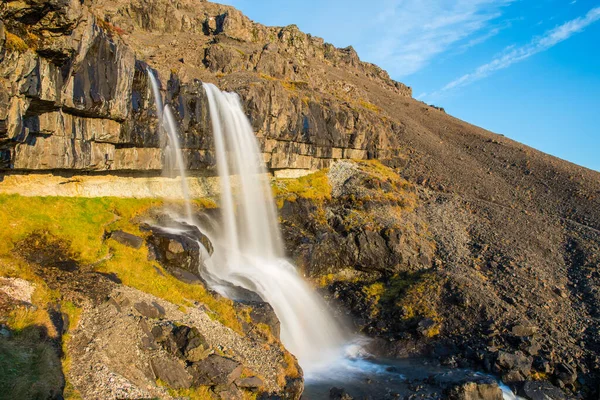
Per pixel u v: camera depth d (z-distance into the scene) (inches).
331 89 3014.3
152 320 749.9
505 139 3494.1
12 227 815.1
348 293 1440.7
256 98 1590.8
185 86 1294.3
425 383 1014.4
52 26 747.4
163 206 1262.3
